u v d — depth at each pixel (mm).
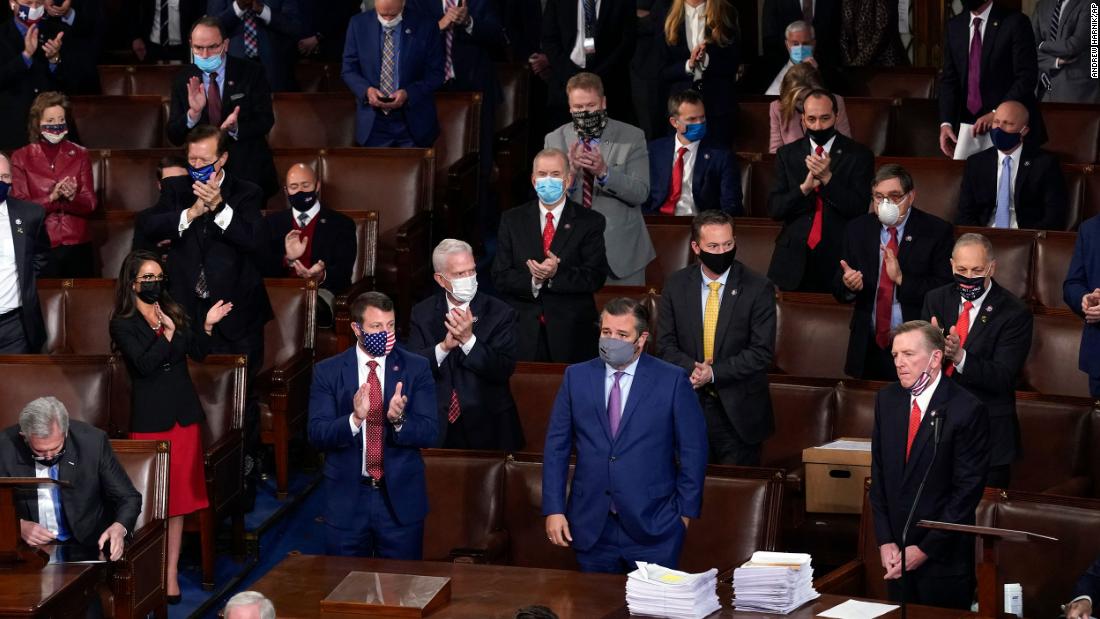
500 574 21797
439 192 40562
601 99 30953
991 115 37688
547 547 24812
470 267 25344
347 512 23688
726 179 34688
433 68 38875
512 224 29156
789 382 28125
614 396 22969
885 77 46000
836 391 27844
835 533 25609
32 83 39812
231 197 29891
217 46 34906
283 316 31656
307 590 21000
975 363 24719
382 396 23656
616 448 22672
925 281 27688
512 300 29625
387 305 23469
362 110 38656
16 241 30094
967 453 21500
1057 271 32281
